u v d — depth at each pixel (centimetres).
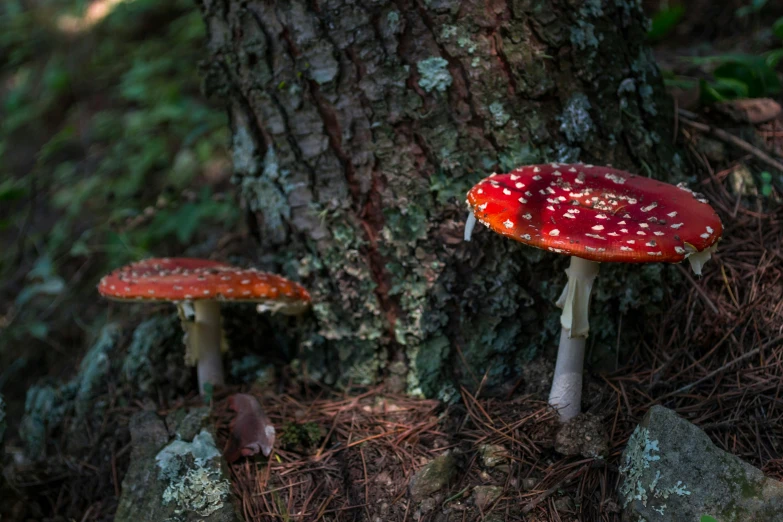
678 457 56
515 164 65
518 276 66
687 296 68
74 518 68
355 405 69
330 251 69
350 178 68
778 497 54
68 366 88
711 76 85
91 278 99
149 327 75
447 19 63
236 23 67
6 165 130
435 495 60
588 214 54
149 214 94
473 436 64
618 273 65
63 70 143
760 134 75
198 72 72
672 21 85
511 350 67
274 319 75
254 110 69
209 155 107
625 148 67
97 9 152
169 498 61
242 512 61
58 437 75
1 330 96
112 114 131
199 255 92
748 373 64
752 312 66
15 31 156
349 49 65
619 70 67
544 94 65
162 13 147
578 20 65
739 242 70
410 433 65
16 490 69
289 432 65
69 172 119
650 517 56
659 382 64
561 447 60
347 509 61
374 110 65
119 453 69
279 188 70
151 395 72
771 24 99
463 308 67
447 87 64
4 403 67
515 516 58
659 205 56
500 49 64
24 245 108
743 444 60
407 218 67
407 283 68
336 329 70
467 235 59
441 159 65
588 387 65
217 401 70
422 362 68
